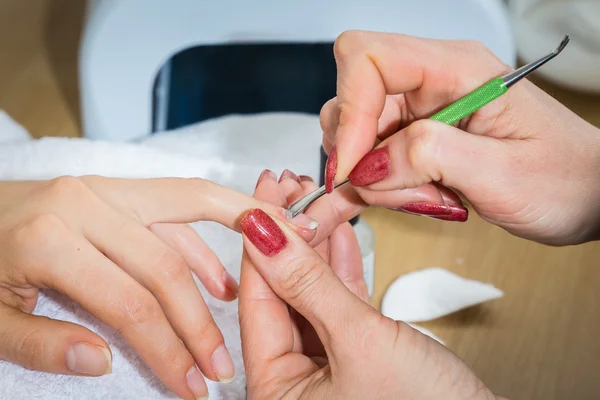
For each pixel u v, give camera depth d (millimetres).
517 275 624
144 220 467
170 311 428
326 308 382
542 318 587
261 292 418
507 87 427
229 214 455
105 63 665
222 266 498
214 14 638
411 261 640
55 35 973
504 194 457
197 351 427
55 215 430
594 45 768
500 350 564
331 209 503
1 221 434
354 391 370
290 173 534
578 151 465
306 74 749
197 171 595
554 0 786
